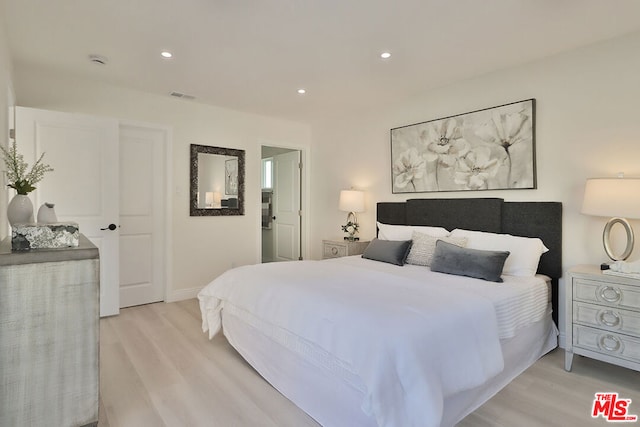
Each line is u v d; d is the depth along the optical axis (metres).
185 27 2.40
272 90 3.70
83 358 1.68
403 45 2.66
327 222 5.04
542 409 1.93
